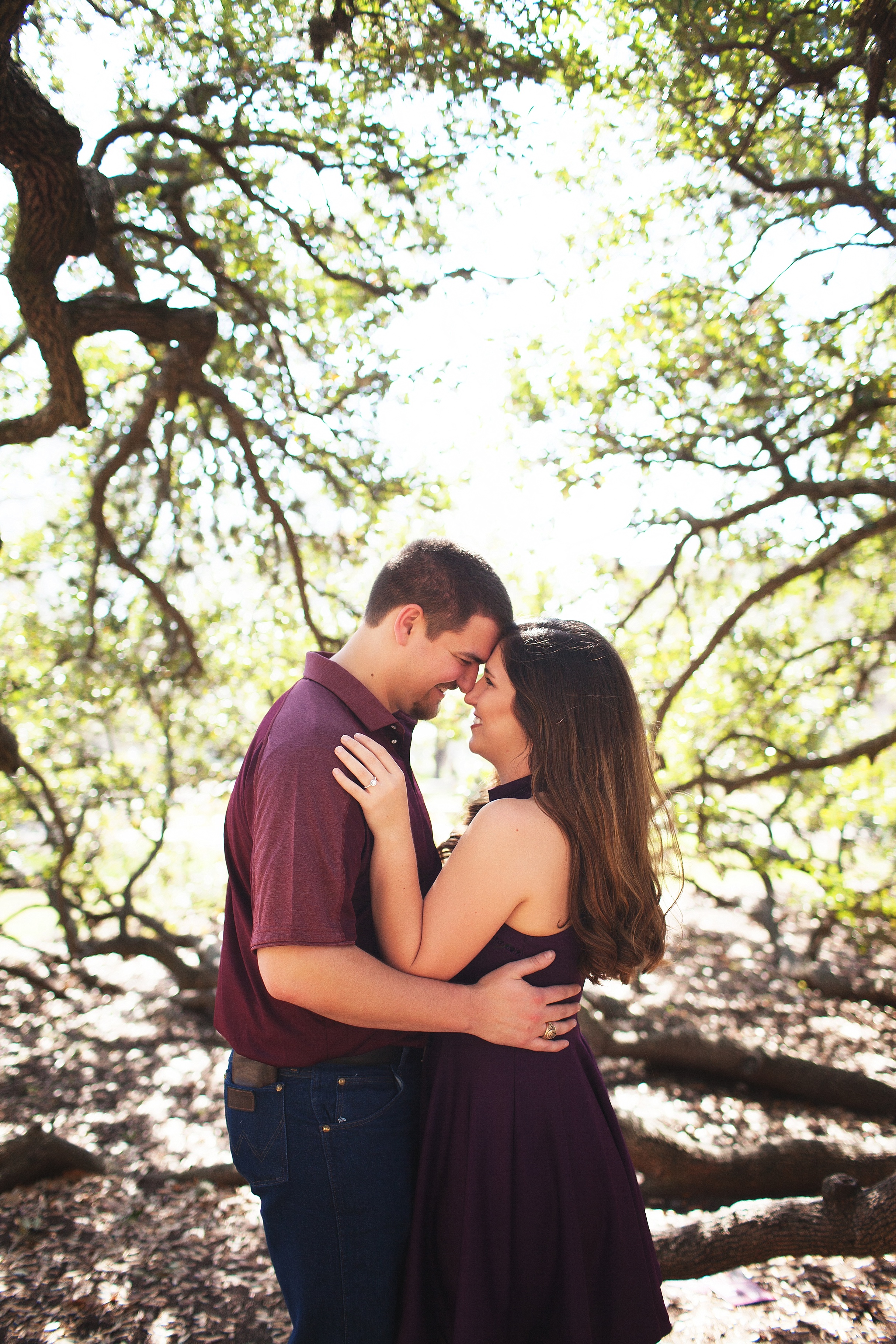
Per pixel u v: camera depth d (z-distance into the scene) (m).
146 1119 6.04
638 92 3.84
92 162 4.40
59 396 4.50
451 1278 1.73
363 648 1.91
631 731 1.91
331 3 3.62
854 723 6.82
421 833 1.90
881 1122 5.61
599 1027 6.80
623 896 1.83
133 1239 4.41
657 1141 4.52
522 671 1.90
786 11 3.23
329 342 5.77
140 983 9.48
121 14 4.25
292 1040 1.70
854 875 7.11
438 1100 1.79
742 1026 7.22
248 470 6.11
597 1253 1.81
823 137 4.05
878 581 6.76
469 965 1.82
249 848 1.75
